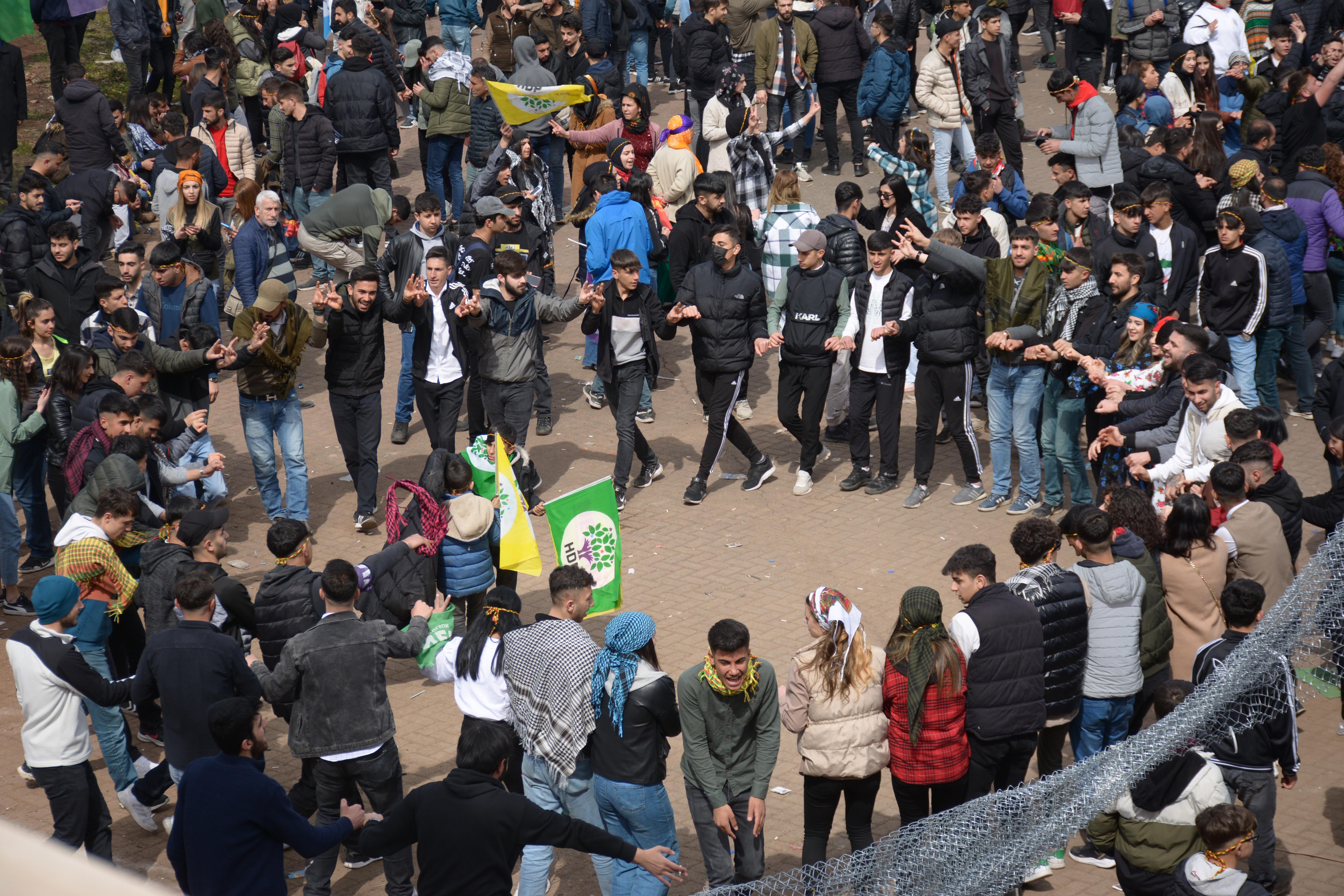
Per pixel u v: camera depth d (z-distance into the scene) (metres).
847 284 17.17
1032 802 9.13
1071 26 33.12
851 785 9.74
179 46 34.50
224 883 8.55
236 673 10.38
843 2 29.59
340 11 28.97
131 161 27.27
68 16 31.55
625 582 15.90
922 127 32.47
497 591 10.55
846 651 9.52
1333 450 13.16
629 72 35.06
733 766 9.70
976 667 9.78
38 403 15.22
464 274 18.27
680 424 20.53
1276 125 23.45
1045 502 17.05
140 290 17.98
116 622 12.55
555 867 11.25
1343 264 19.47
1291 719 9.88
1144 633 10.78
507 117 21.94
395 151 25.55
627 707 9.38
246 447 20.16
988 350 16.98
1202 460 13.82
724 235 16.80
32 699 10.23
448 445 17.53
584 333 17.44
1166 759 9.27
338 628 10.11
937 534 16.88
